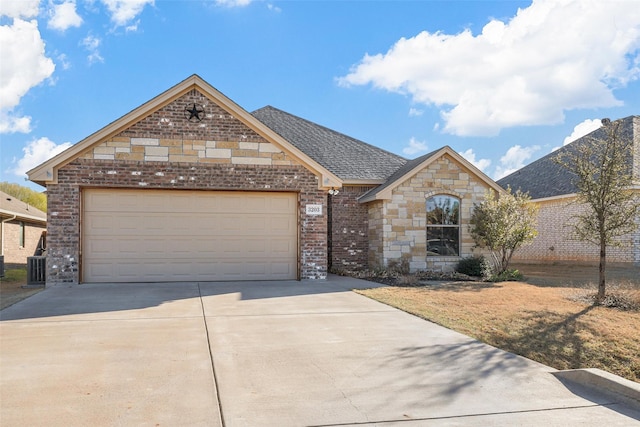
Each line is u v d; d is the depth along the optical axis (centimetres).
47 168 1217
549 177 2478
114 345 648
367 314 885
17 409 432
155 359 586
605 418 440
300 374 539
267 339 690
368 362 587
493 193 1669
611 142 1043
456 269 1683
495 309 940
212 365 565
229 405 448
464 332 750
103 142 1261
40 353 607
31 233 2783
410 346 663
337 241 1805
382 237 1648
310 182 1378
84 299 1017
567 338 717
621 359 627
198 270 1326
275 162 1354
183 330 739
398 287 1278
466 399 477
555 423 426
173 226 1313
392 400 469
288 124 2217
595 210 1034
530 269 2025
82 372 535
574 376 546
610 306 973
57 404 445
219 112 1323
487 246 1647
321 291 1170
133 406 442
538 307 964
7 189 4544
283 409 441
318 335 718
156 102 1276
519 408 459
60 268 1227
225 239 1345
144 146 1279
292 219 1389
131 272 1287
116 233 1281
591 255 2089
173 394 473
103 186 1258
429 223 1689
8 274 1773
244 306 951
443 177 1686
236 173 1329
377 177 1839
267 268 1371
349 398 471
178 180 1295
